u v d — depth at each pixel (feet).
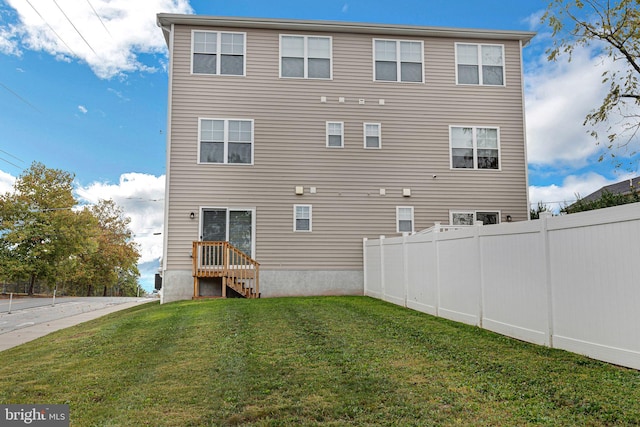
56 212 103.45
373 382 15.16
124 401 14.26
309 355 18.97
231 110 45.21
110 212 144.66
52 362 20.16
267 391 14.53
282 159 45.34
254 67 45.96
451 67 48.60
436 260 29.30
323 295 44.32
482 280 24.38
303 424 11.92
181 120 44.45
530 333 20.45
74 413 13.39
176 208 43.47
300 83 46.42
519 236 21.42
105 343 23.61
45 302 68.23
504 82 49.14
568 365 16.21
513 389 14.06
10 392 15.62
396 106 47.47
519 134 48.80
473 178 47.62
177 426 12.10
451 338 21.77
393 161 46.80
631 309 15.31
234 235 44.06
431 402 13.19
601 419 11.44
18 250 99.71
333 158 46.06
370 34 47.91
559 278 18.79
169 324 27.58
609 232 16.29
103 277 142.00
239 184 44.55
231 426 11.99
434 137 47.60
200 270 41.57
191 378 16.33
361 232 45.65
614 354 15.97
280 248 44.47
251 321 26.86
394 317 28.32
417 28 47.29
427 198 46.80
